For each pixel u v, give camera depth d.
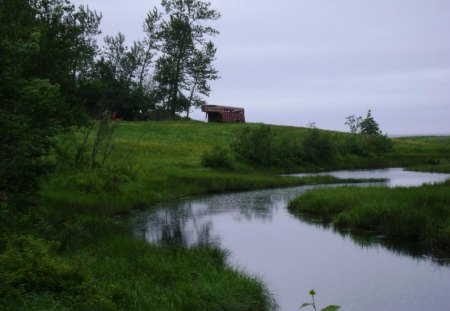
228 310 9.04
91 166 26.88
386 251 15.12
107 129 28.86
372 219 18.59
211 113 78.56
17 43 11.31
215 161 42.12
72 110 17.53
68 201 19.92
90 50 20.95
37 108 11.58
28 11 17.64
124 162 32.91
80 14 20.66
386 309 10.00
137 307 7.99
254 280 10.70
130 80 72.56
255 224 20.05
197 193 30.89
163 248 13.52
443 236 15.34
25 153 10.82
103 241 13.62
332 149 55.66
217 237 17.34
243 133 49.81
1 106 10.96
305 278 12.23
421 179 38.91
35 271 7.88
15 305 6.70
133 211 23.25
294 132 70.12
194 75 75.94
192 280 10.14
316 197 23.81
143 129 60.97
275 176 41.28
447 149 73.69
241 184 34.00
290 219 21.28
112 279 9.47
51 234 12.70
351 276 12.43
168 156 45.12
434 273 12.69
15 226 11.60
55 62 18.55
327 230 18.66
